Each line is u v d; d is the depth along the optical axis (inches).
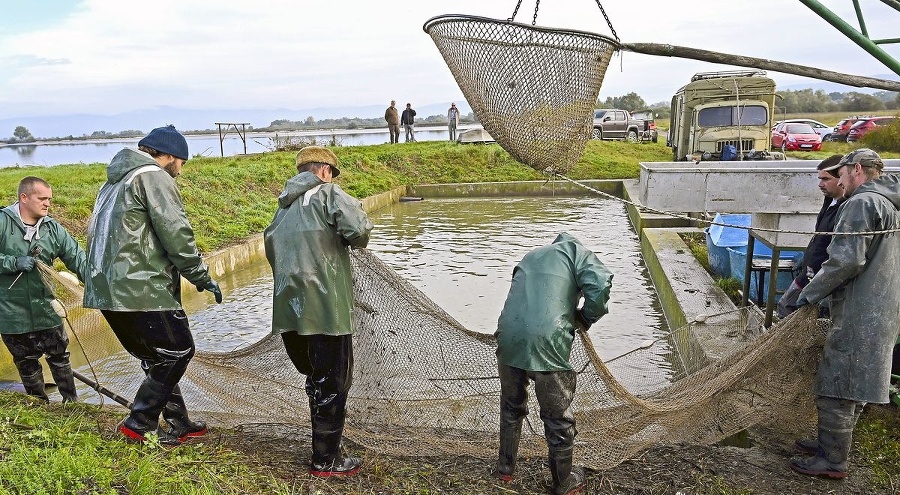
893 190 154.1
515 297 149.0
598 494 152.8
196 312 402.3
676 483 157.3
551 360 143.5
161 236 145.4
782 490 154.7
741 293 336.8
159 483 134.2
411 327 181.3
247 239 560.7
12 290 189.6
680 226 569.9
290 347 155.1
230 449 163.2
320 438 151.1
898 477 158.9
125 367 226.4
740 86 780.6
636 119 1512.1
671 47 137.4
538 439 167.5
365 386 181.6
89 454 139.6
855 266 146.6
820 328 164.6
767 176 234.5
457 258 550.3
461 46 119.7
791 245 232.2
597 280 146.3
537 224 730.8
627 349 323.3
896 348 184.7
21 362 196.7
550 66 117.0
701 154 769.6
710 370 179.0
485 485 153.6
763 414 171.0
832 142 1421.0
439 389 180.4
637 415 161.0
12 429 152.4
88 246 148.0
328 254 143.9
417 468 160.9
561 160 127.0
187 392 195.0
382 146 1203.2
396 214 847.7
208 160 943.7
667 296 367.2
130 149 149.4
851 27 149.0
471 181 1042.7
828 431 157.6
